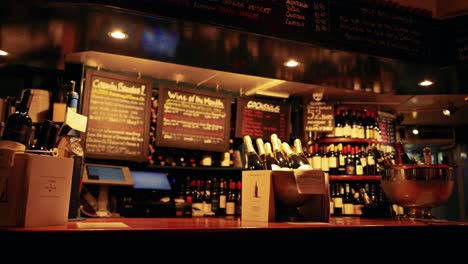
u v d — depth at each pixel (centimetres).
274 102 438
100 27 235
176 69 366
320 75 320
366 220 209
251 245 147
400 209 453
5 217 116
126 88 365
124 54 284
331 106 450
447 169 199
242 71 314
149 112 374
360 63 289
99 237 116
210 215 383
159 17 213
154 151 385
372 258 169
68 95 170
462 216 649
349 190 450
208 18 223
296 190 175
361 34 274
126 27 233
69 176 132
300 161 193
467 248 186
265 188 174
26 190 117
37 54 296
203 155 401
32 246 108
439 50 300
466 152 656
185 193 400
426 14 301
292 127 464
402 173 199
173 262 133
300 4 255
